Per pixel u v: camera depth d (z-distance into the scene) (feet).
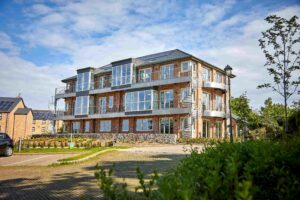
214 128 107.96
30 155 63.77
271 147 11.41
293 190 7.96
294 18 43.96
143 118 114.32
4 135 63.26
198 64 104.53
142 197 9.04
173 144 88.38
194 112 96.99
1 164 49.70
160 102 109.19
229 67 59.72
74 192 26.61
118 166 42.24
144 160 48.62
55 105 154.81
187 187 6.73
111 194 8.58
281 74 44.57
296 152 10.77
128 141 100.89
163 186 6.85
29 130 177.37
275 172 9.06
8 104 175.22
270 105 111.65
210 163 9.27
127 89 117.29
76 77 152.15
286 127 37.29
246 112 109.70
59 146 80.53
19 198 25.17
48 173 38.96
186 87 102.01
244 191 6.03
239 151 12.14
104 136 114.11
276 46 45.39
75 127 147.54
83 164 46.78
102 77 138.00
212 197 7.19
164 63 110.11
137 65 118.01
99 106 136.98
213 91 110.22
